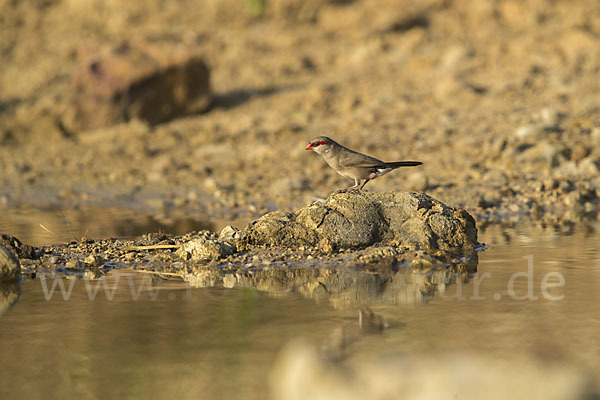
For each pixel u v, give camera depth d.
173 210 16.39
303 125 22.56
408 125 21.61
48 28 32.34
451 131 20.61
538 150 18.12
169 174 19.58
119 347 7.46
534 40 26.91
